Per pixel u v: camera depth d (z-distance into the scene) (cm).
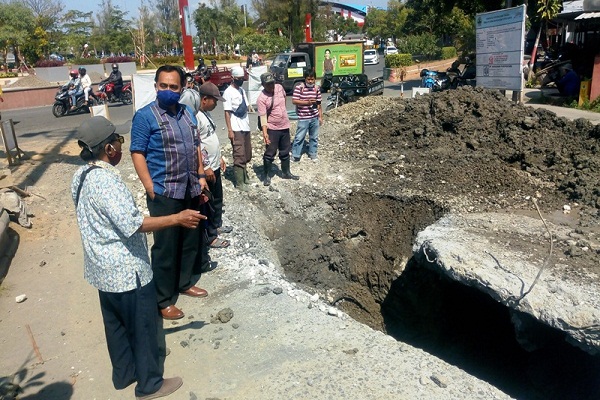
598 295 450
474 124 951
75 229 689
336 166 934
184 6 1988
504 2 2120
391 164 908
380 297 766
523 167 827
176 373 387
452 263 529
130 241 320
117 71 1962
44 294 518
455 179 810
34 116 1806
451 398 353
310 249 788
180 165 434
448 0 2334
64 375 391
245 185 826
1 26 3469
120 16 5203
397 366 387
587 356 491
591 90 1484
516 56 1163
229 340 426
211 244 620
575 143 842
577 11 1820
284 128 819
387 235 779
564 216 658
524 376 567
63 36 4641
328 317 463
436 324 703
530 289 464
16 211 672
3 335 447
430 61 3762
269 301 491
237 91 768
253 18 6016
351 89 1714
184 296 503
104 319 348
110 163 319
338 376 374
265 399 353
